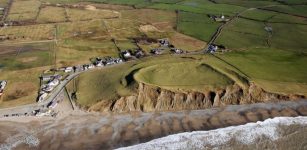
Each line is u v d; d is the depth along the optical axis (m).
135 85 132.62
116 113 125.75
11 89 135.50
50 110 124.81
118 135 115.12
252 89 137.00
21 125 118.06
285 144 110.81
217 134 116.12
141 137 114.50
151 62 153.00
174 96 130.88
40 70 150.00
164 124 121.19
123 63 155.62
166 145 110.25
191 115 126.62
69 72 148.38
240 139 113.50
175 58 159.00
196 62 152.50
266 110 130.75
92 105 127.19
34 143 110.75
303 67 158.00
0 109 124.56
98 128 118.00
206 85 136.12
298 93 139.00
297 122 122.94
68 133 115.31
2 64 155.00
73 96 132.00
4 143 110.19
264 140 113.06
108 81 138.75
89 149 108.75
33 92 134.38
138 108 128.12
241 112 129.12
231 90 135.12
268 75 148.50
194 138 113.88
